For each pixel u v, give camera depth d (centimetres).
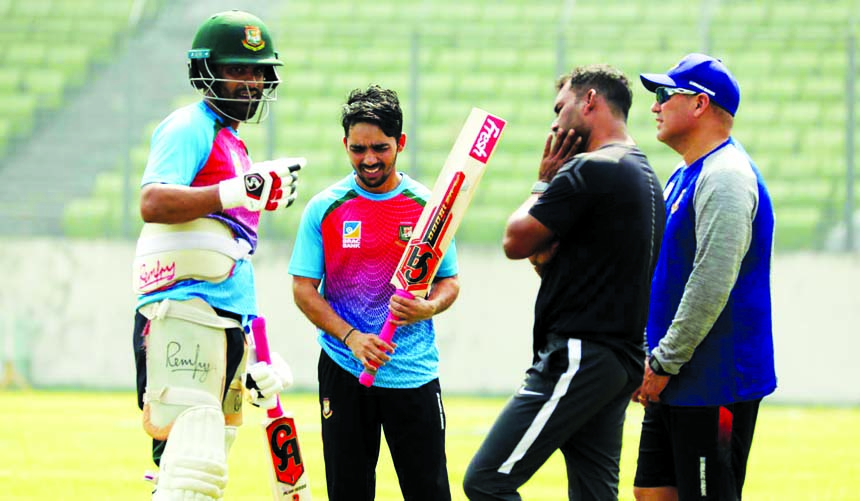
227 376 1741
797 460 3378
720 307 1712
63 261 5716
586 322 1641
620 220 1631
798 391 5397
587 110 1712
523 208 1698
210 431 1652
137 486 2808
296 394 5506
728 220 1711
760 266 1788
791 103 6794
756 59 6994
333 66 7275
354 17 7856
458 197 1789
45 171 6575
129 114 5947
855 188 6128
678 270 1808
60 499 2611
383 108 1811
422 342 1881
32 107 6838
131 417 4366
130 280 5706
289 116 6912
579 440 1703
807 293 5416
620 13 7775
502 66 7188
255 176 1582
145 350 1692
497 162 6631
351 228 1873
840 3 7675
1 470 3031
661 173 6331
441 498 1880
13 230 6325
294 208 6353
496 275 5578
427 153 6550
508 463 1641
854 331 5378
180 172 1620
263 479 2911
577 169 1638
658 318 1838
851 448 3666
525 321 5553
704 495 1770
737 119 6731
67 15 7625
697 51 6650
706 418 1766
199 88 1719
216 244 1683
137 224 6244
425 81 7081
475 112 1803
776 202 6241
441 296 1898
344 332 1827
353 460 1870
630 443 3809
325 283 1919
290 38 7450
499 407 4956
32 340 5694
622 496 2719
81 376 5672
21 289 5716
